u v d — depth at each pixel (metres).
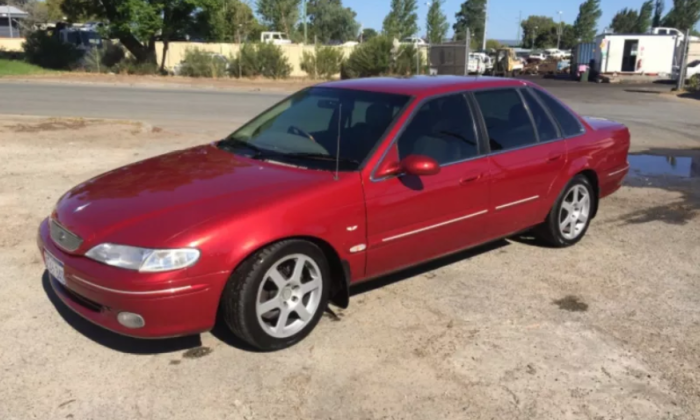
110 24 33.31
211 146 4.89
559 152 5.38
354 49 36.53
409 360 3.71
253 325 3.58
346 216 3.90
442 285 4.82
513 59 49.50
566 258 5.46
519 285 4.85
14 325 4.03
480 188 4.72
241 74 35.06
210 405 3.24
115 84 28.22
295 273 3.76
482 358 3.75
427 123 4.47
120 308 3.33
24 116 13.44
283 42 47.31
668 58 39.94
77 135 11.26
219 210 3.52
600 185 5.91
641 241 5.96
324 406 3.25
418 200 4.29
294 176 3.96
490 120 4.93
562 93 27.92
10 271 4.86
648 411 3.26
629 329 4.15
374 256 4.15
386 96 4.58
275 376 3.51
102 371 3.53
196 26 35.66
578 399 3.35
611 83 37.34
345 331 4.05
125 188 3.93
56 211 3.96
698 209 7.14
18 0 63.62
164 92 24.52
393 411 3.22
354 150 4.19
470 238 4.82
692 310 4.45
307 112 4.80
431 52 24.34
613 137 6.04
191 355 3.72
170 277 3.28
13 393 3.30
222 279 3.42
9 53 38.62
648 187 8.26
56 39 35.31
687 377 3.58
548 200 5.39
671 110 19.69
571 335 4.05
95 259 3.39
